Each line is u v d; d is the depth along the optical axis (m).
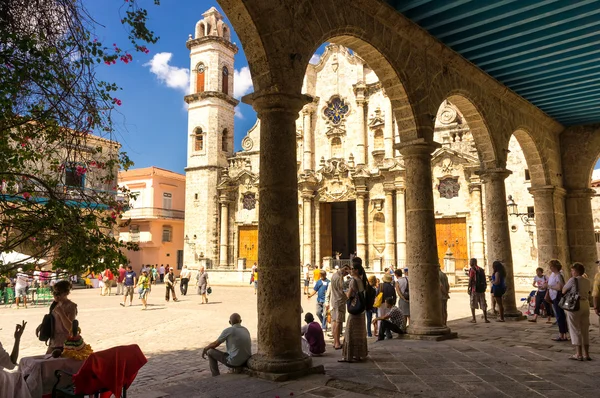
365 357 8.26
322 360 8.62
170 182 51.88
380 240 38.03
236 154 44.84
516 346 9.58
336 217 46.50
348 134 41.38
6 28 4.61
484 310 13.41
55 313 6.74
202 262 42.94
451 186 34.66
